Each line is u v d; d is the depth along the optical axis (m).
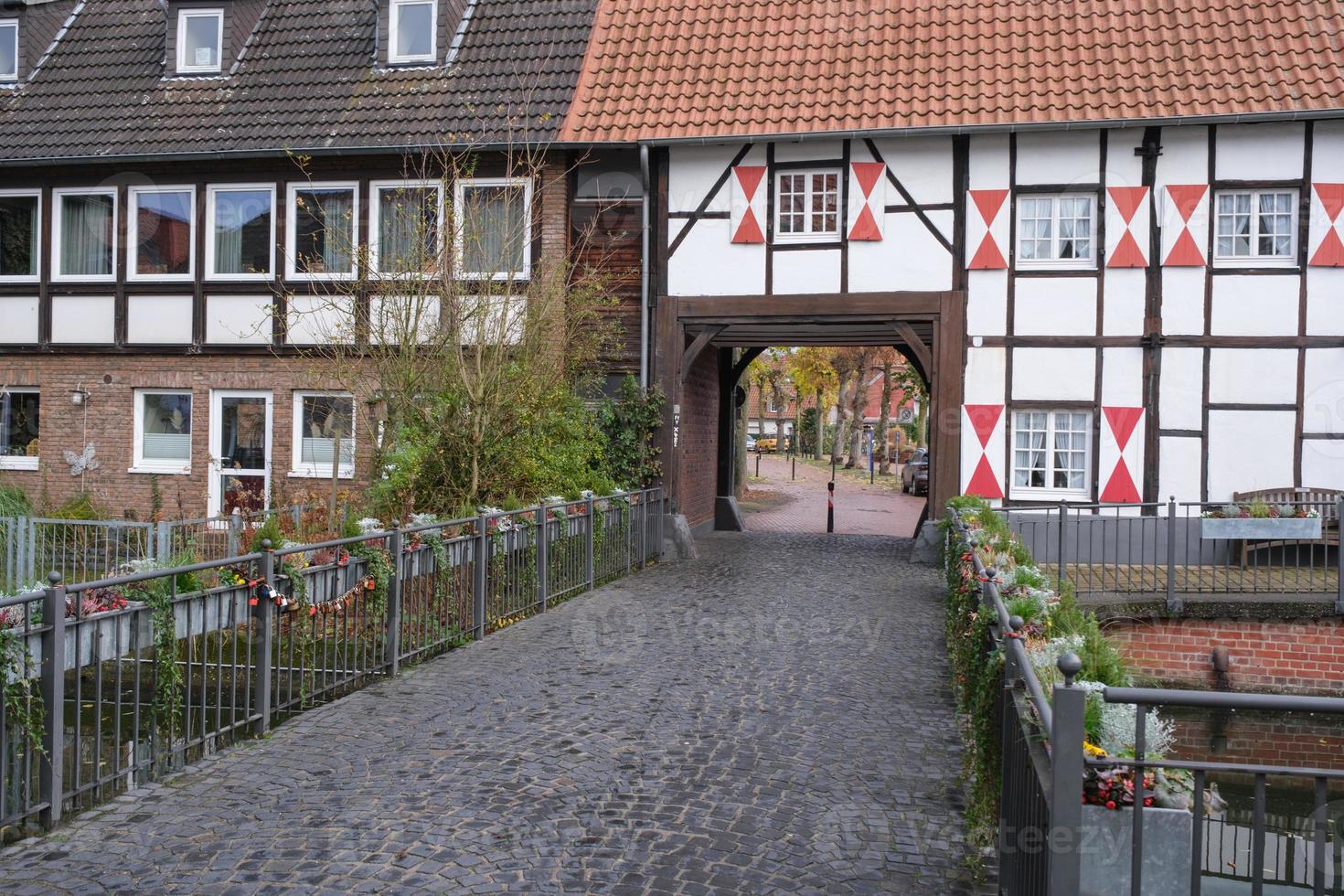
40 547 12.48
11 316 17.39
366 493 13.45
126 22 18.67
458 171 14.98
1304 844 5.18
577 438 14.55
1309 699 3.14
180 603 5.86
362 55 17.42
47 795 4.96
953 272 15.06
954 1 16.81
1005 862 4.33
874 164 15.28
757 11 17.34
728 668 8.46
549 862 4.69
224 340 16.73
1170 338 14.46
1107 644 5.77
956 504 12.48
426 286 12.87
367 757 6.11
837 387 47.81
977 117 14.73
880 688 7.95
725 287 15.79
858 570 14.45
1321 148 14.07
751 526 21.45
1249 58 14.78
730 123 15.54
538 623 10.26
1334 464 14.10
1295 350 14.20
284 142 16.14
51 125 17.06
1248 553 13.97
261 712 6.52
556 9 17.61
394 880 4.47
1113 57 15.27
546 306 13.38
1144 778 3.48
